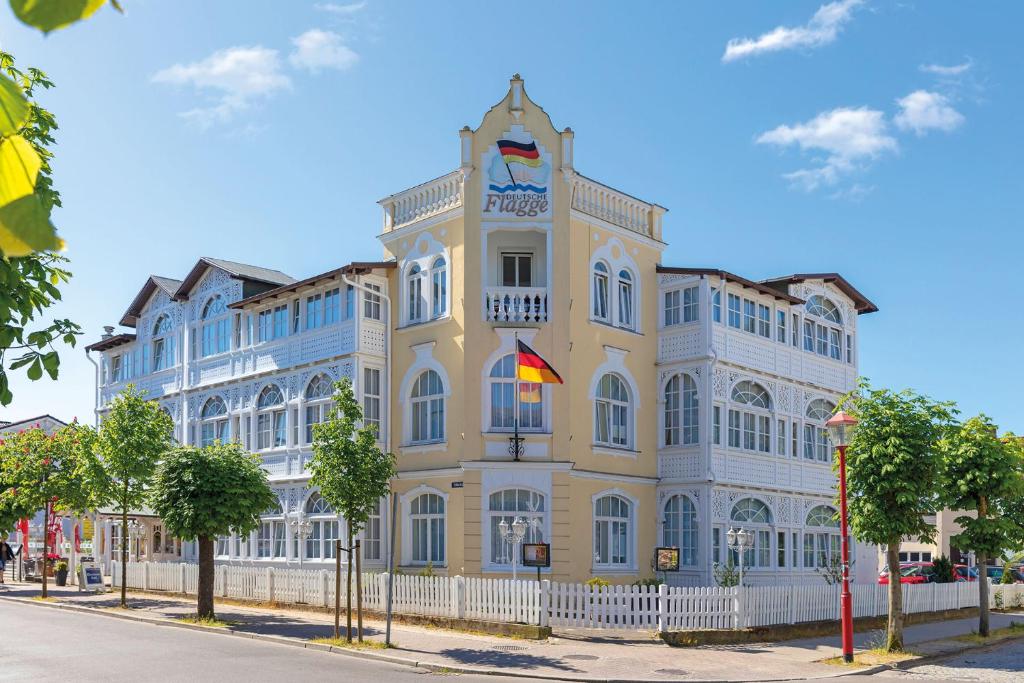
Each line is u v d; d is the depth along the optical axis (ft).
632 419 99.96
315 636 71.26
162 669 55.62
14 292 22.30
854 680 59.00
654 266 104.73
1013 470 83.46
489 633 73.26
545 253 94.43
